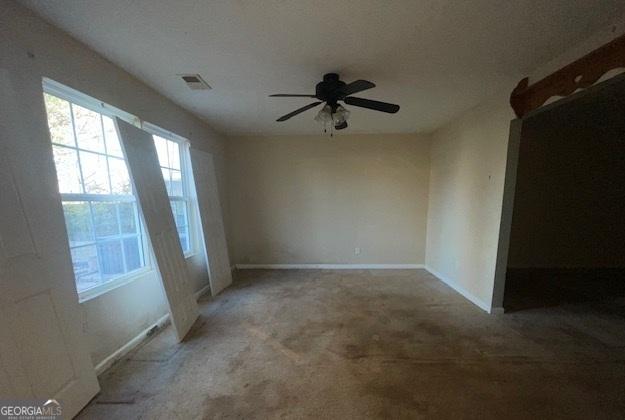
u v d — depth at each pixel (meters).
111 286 2.08
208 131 3.90
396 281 3.99
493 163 2.82
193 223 3.51
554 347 2.22
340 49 1.92
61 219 1.58
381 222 4.65
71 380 1.54
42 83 1.54
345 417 1.53
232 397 1.69
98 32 1.68
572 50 1.92
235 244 4.75
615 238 4.45
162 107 2.75
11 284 1.28
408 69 2.23
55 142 1.73
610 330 2.50
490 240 2.88
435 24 1.64
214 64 2.11
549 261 4.50
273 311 2.98
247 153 4.60
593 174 4.34
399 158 4.54
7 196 1.30
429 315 2.84
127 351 2.17
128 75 2.25
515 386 1.76
